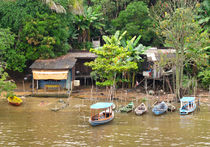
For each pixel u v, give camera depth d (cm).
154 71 4650
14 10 4494
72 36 5491
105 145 2442
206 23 5094
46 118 3234
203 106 3850
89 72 5175
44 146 2417
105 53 4091
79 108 3672
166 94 4453
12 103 3722
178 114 3472
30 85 4628
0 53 4150
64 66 4347
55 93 4281
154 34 5516
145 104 3919
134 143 2491
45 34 4553
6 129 2845
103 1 6131
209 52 4650
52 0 4628
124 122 3120
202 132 2797
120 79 4594
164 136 2675
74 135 2689
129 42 4675
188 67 4938
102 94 4438
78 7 4991
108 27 6325
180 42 3869
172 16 4269
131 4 5616
